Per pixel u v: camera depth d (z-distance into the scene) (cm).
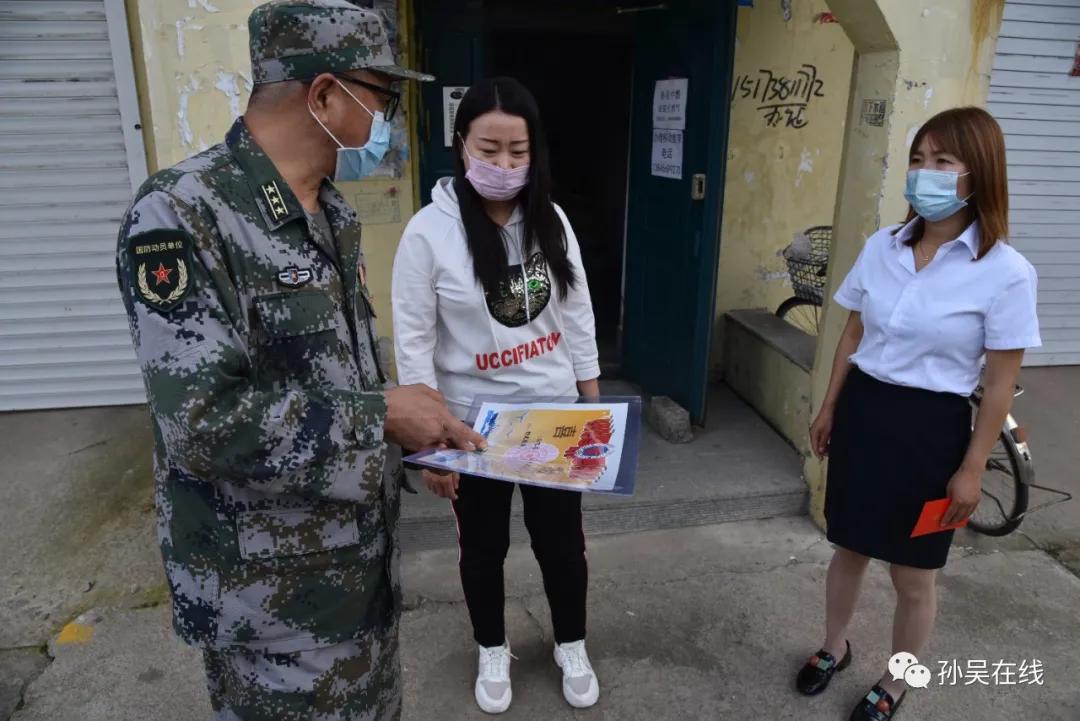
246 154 125
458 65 372
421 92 372
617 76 688
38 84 391
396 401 131
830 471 228
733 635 270
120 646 262
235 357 115
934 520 205
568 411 179
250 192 124
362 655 146
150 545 317
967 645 267
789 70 427
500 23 469
